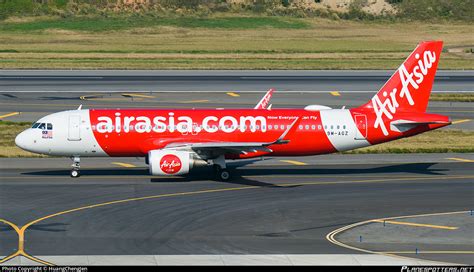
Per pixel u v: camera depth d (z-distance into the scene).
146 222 153.75
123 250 133.88
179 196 177.25
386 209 165.75
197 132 197.50
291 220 156.25
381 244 138.38
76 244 137.38
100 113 198.62
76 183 191.00
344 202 172.38
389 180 197.12
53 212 161.00
